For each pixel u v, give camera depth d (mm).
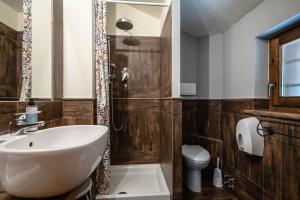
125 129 2365
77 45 1679
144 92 2387
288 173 1317
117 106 2350
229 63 2258
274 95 1740
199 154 2062
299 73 1505
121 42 2354
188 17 2252
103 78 1726
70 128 1207
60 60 1618
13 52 1113
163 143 2146
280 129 1394
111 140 2342
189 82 2693
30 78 1255
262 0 1672
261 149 1596
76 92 1676
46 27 1419
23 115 1011
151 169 2320
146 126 2395
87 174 802
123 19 1968
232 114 2135
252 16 1828
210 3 1906
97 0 1740
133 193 1757
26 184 603
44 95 1407
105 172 1732
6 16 1052
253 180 1723
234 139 2082
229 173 2178
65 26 1671
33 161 579
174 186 1661
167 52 1917
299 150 1227
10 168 583
